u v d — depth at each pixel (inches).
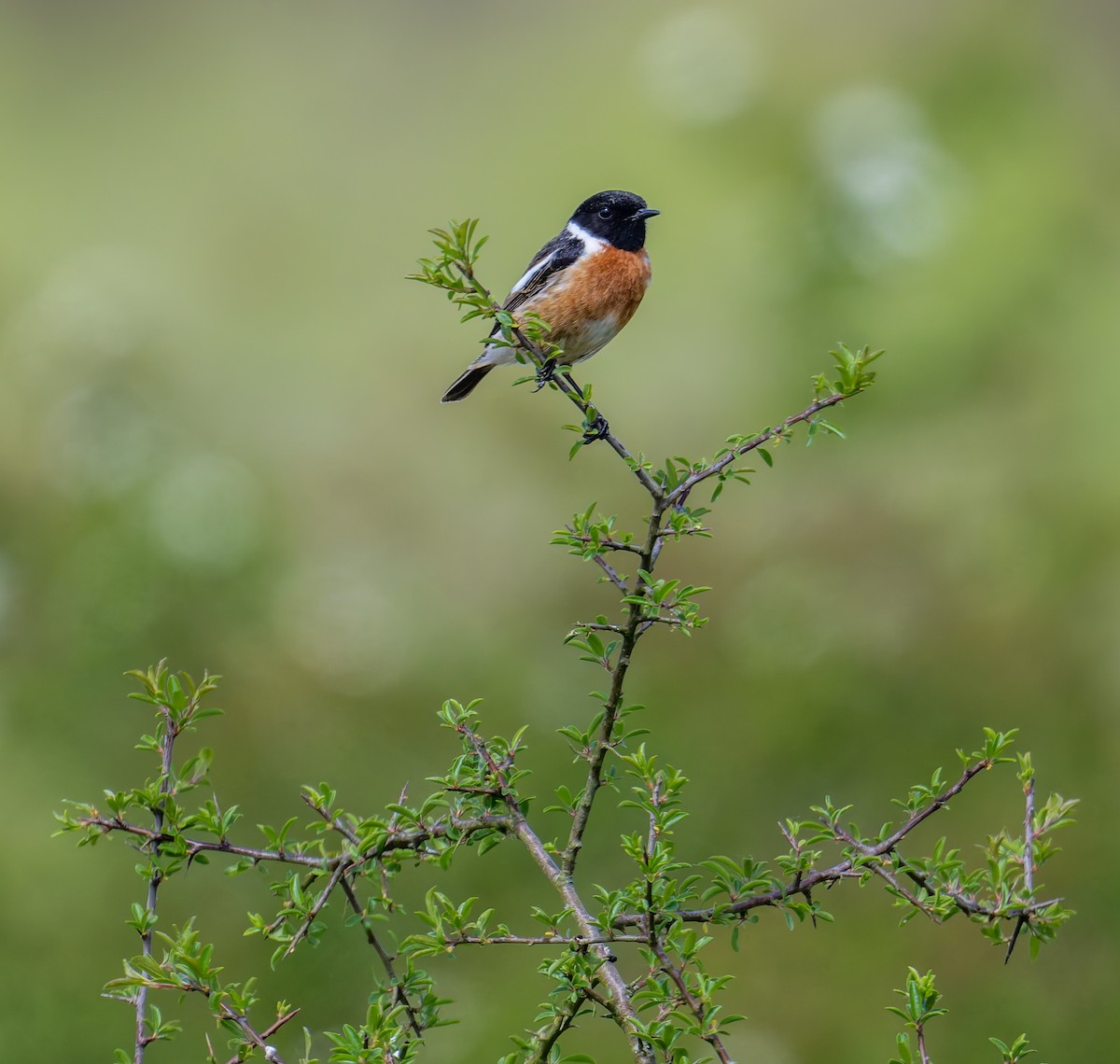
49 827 396.8
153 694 173.5
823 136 577.3
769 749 444.5
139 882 393.4
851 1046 355.9
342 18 911.0
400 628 497.4
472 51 857.5
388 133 831.7
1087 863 388.2
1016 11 605.9
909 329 539.2
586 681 496.4
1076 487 499.2
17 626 466.3
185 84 895.7
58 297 613.3
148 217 797.9
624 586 177.6
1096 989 359.9
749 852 416.5
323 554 566.9
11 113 863.7
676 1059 148.9
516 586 569.0
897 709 453.1
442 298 699.4
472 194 719.7
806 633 474.3
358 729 456.8
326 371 681.6
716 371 593.9
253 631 475.2
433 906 167.0
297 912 170.7
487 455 616.4
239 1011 159.9
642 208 343.6
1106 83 611.5
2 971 351.6
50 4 930.7
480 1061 347.9
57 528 497.4
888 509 514.9
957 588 488.1
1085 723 442.3
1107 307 532.1
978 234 546.3
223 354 679.7
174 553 472.4
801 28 633.6
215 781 433.1
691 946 155.6
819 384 180.7
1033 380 526.9
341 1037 160.1
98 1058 335.6
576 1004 161.8
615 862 412.5
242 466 546.3
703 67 627.5
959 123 580.4
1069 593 475.8
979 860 404.2
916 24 604.7
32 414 553.9
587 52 737.0
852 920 394.3
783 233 565.3
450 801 184.1
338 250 759.7
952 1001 366.0
